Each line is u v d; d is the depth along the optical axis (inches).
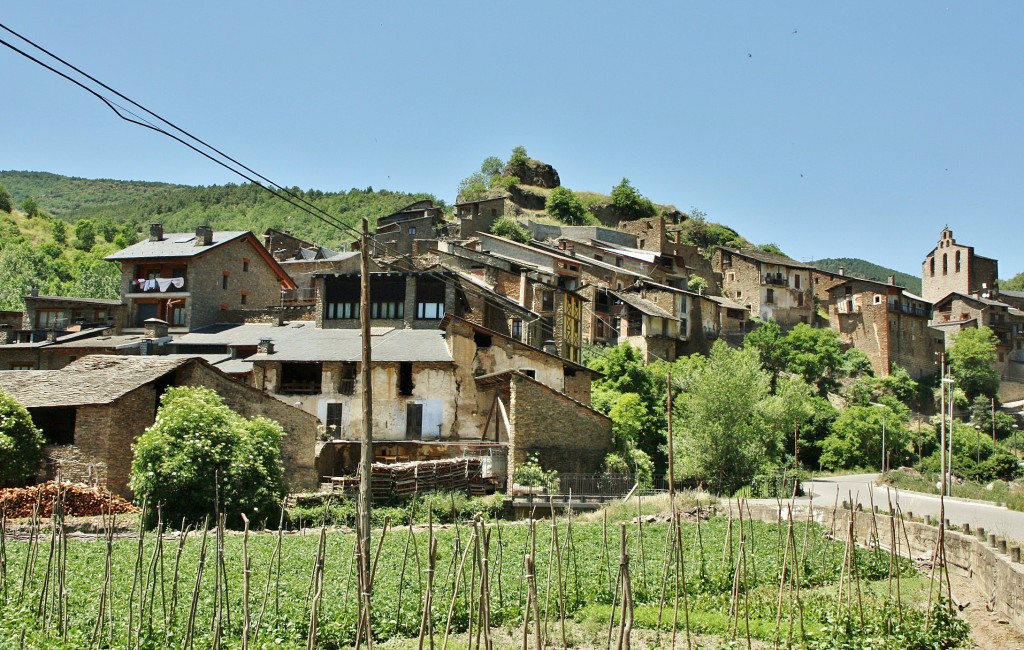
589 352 2886.3
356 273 2341.3
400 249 3814.0
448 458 1833.2
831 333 3661.4
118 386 1515.7
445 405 1937.7
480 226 4350.4
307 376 2031.3
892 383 3585.1
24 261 4158.5
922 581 985.5
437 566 979.3
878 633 743.7
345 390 1947.6
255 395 1620.3
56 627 690.8
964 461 2792.8
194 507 1254.9
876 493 1978.3
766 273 4293.8
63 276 4318.4
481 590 586.9
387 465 1566.2
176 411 1283.2
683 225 5900.6
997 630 773.3
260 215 7396.7
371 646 603.8
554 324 2615.7
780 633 764.6
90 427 1454.2
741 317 3959.2
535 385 1791.3
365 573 691.4
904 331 4003.4
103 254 5098.4
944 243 5142.7
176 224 7317.9
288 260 3622.0
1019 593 779.4
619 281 3597.4
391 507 1467.8
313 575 761.0
